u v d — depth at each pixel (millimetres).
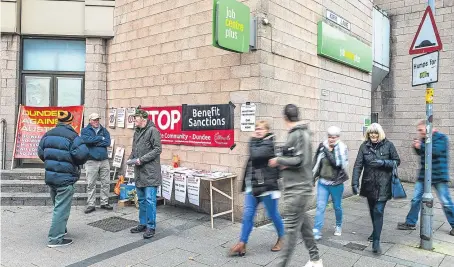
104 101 8383
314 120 7121
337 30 7668
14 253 4668
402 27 10742
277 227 4727
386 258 4625
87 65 8281
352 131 8562
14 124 8094
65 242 4996
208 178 5695
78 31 8250
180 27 6895
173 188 6773
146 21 7520
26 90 8398
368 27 9273
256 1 5941
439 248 5012
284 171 3988
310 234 4137
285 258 3863
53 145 4938
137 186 5398
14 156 7965
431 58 4879
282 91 6250
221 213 5820
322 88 7379
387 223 6238
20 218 6129
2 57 8094
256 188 4539
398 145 10789
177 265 4328
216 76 6324
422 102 10398
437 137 5645
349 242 5211
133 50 7797
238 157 6000
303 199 3887
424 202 4977
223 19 5227
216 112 6285
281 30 6238
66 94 8484
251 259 4512
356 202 7840
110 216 6324
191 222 6012
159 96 7270
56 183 4883
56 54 8477
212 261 4445
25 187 7230
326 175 5305
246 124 5879
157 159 5398
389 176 4750
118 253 4684
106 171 6730
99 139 6535
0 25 8016
